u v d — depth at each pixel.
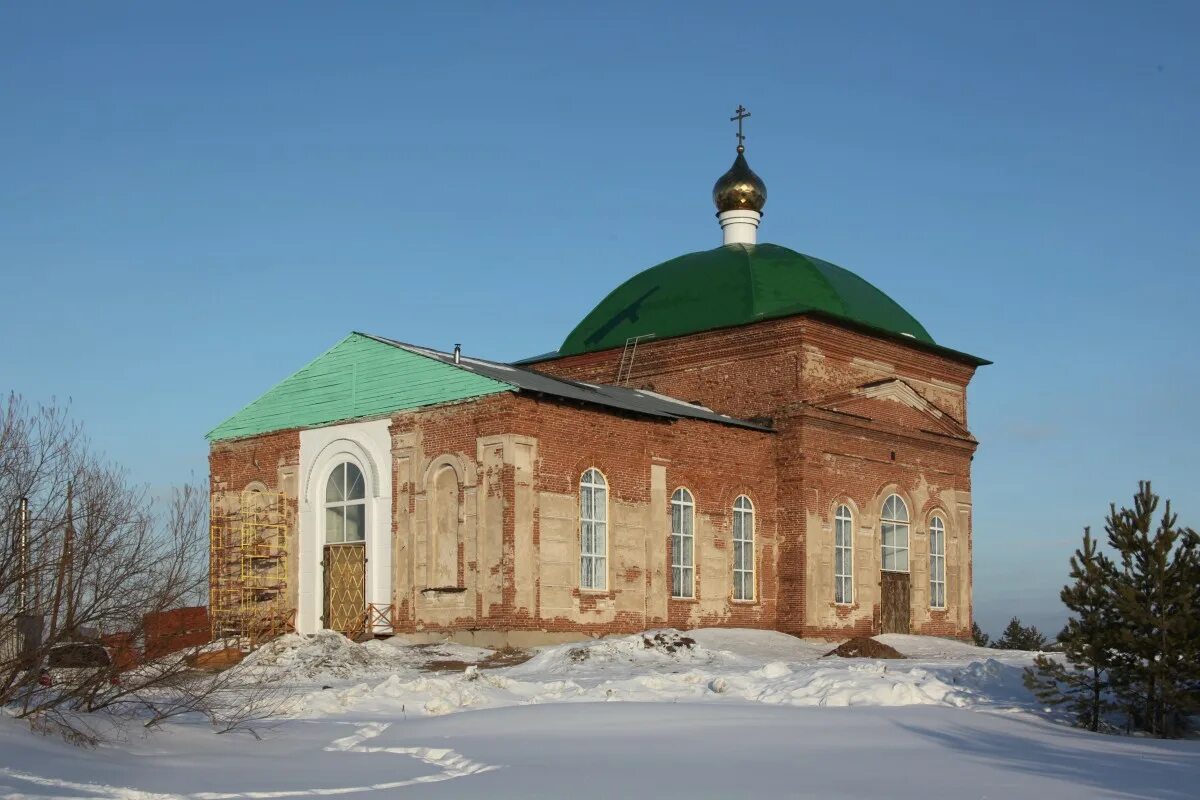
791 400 40.19
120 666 17.48
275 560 37.94
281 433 38.38
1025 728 18.73
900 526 43.31
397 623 34.41
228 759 15.52
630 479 35.59
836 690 22.02
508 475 32.47
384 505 35.38
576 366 45.66
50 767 14.21
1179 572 20.48
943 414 45.25
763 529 39.69
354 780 13.71
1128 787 13.02
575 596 33.66
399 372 35.59
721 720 18.47
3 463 16.98
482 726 18.02
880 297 45.53
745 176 47.75
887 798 12.16
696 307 43.34
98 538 17.31
